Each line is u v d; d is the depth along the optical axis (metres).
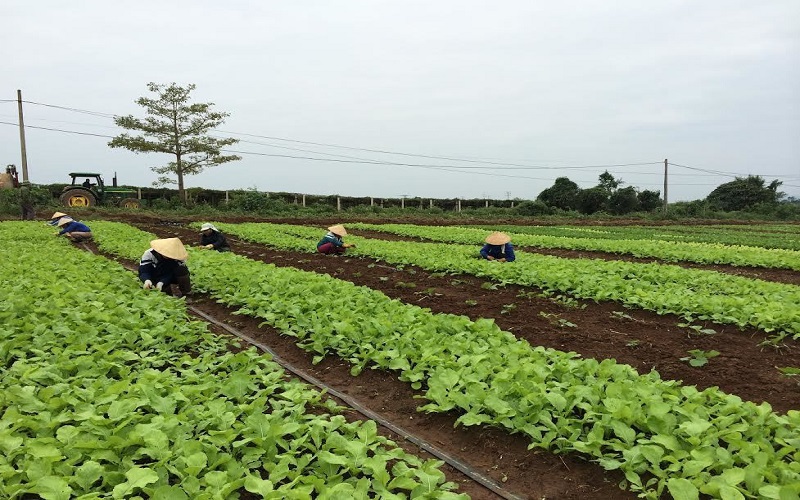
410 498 3.54
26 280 9.07
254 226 28.42
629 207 59.94
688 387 5.00
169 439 3.95
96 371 5.24
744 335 7.77
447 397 5.11
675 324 8.40
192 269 11.55
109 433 3.92
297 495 3.19
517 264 13.00
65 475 3.48
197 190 46.06
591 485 4.06
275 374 5.51
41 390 4.53
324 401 5.62
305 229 27.92
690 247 21.34
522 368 5.32
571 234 31.42
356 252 17.08
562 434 4.46
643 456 3.95
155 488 3.39
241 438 4.17
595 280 11.01
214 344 6.78
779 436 4.17
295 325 7.49
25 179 38.97
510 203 64.19
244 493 3.70
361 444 3.99
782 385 5.84
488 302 9.96
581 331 8.00
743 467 3.84
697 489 3.42
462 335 6.89
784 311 7.99
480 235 25.73
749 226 48.19
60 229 19.02
